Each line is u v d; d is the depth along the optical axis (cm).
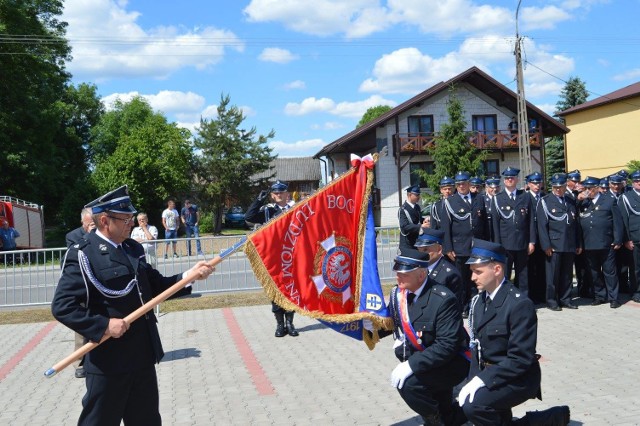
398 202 3231
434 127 3262
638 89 3281
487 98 3278
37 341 925
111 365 401
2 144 3178
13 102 3262
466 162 2655
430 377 464
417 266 467
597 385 611
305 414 565
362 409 574
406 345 503
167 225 2159
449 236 984
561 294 1030
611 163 3466
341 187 538
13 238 2219
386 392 623
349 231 534
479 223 984
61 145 4578
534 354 419
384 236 1245
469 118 3275
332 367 725
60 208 3747
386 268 1242
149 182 3753
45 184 3478
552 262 1005
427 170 3269
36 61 3362
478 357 444
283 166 6500
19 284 1149
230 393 638
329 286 515
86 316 390
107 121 5531
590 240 1012
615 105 3409
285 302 492
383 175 3256
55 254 1164
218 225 4259
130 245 440
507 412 442
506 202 1006
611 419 518
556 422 458
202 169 4162
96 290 405
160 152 3803
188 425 546
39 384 701
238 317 1051
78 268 400
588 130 3625
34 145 3438
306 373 702
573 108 3675
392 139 3244
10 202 2405
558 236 997
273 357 781
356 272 530
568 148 3800
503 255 436
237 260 1208
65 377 727
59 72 3738
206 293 1209
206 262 460
